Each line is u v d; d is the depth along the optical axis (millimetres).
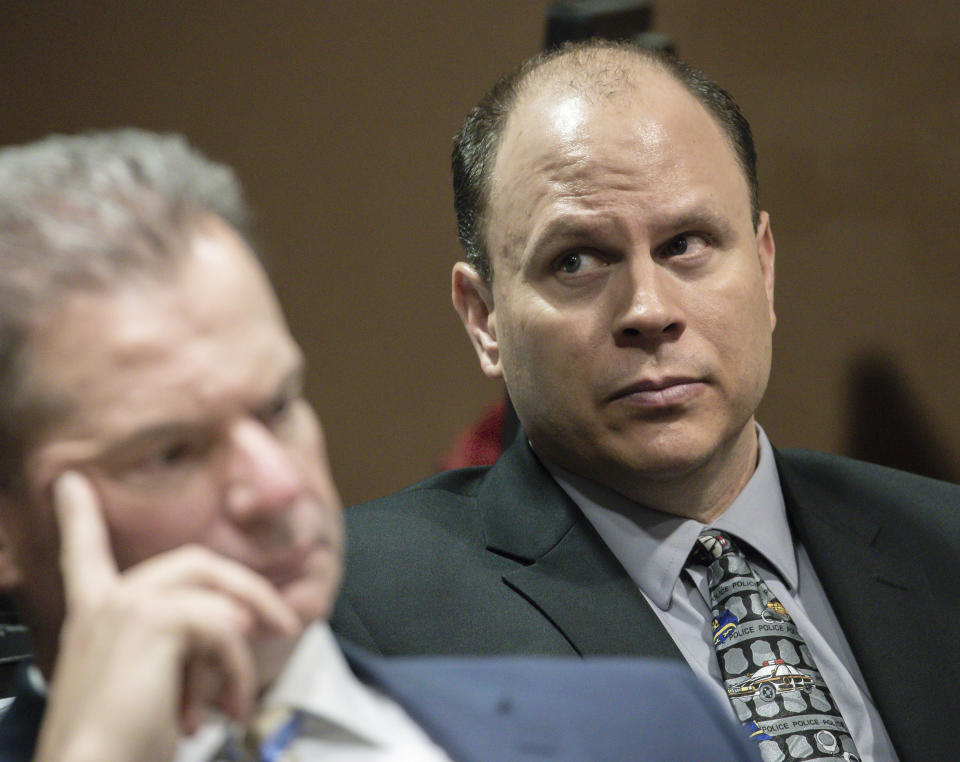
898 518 5277
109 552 2410
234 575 2334
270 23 11547
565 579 4762
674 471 4645
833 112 11430
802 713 4434
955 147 11242
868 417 11367
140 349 2363
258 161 11578
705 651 4711
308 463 2541
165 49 11500
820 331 11469
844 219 11422
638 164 4625
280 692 2590
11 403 2383
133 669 2250
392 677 2898
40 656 2689
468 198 5148
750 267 4746
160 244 2420
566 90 4840
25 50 11469
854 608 4898
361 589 4840
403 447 11578
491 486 5191
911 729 4641
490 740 2848
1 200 2430
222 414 2402
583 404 4676
